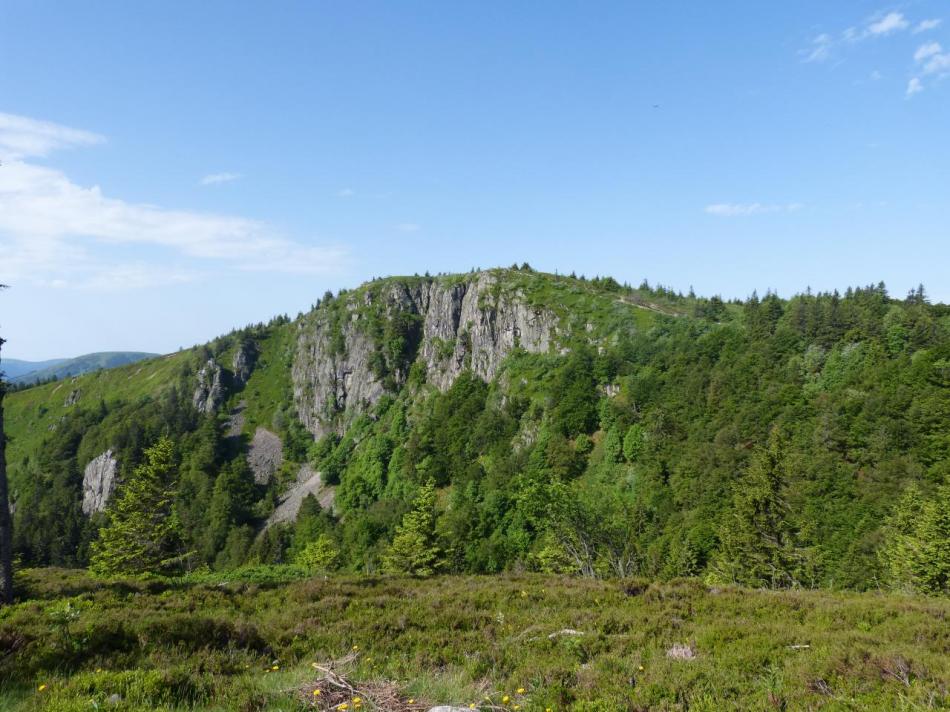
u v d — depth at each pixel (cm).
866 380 8350
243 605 1697
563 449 10594
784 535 4828
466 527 9531
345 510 13800
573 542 5288
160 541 3938
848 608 1416
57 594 1919
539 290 17138
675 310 16000
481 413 14062
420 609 1530
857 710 788
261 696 843
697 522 7069
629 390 11462
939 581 3806
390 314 19938
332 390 19088
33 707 773
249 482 16088
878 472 6456
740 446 8188
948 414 6838
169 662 1031
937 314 11125
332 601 1628
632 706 833
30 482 16388
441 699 852
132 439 16100
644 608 1543
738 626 1258
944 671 886
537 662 1060
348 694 868
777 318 11944
